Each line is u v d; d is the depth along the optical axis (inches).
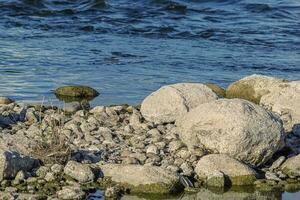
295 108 2337.6
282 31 3907.5
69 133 2082.9
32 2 4249.5
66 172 1790.1
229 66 3198.8
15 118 2231.8
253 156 1900.8
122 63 3186.5
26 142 1888.5
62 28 3870.6
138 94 2706.7
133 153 1942.7
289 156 1985.7
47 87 2770.7
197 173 1849.2
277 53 3464.6
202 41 3681.1
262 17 4249.5
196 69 3127.5
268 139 1900.8
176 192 1776.6
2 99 2456.9
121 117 2314.2
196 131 1941.4
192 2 4483.3
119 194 1742.1
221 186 1814.7
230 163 1854.1
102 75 2974.9
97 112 2364.7
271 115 1945.1
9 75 2928.2
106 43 3563.0
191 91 2271.2
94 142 2031.3
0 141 1870.1
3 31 3752.5
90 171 1788.9
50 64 3125.0
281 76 3070.9
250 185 1835.6
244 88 2566.4
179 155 1946.4
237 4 4480.8
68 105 2434.8
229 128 1894.7
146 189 1760.6
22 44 3484.3
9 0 4276.6
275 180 1854.1
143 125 2203.5
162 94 2266.2
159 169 1793.8
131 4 4352.9
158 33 3816.4
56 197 1686.8
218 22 4089.6
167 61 3243.1
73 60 3203.7
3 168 1758.1
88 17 4104.3
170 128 2182.6
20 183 1758.1
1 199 1658.5
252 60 3314.5
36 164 1828.2
